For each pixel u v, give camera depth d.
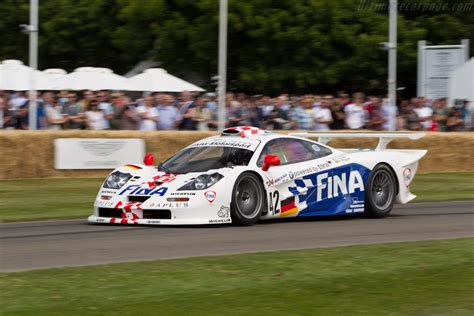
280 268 11.47
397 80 53.91
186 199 15.70
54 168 26.72
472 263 11.96
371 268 11.55
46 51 58.38
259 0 48.94
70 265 11.73
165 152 28.11
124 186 16.36
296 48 49.84
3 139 25.86
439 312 9.16
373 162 18.38
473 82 38.19
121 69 58.97
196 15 51.34
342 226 16.48
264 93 52.59
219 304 9.37
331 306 9.37
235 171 16.22
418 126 35.78
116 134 27.50
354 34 49.53
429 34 53.19
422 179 28.95
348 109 33.47
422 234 15.32
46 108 30.95
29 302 9.34
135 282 10.45
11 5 58.69
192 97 31.75
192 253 12.81
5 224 16.59
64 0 55.97
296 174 17.16
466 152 32.41
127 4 52.09
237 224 16.33
